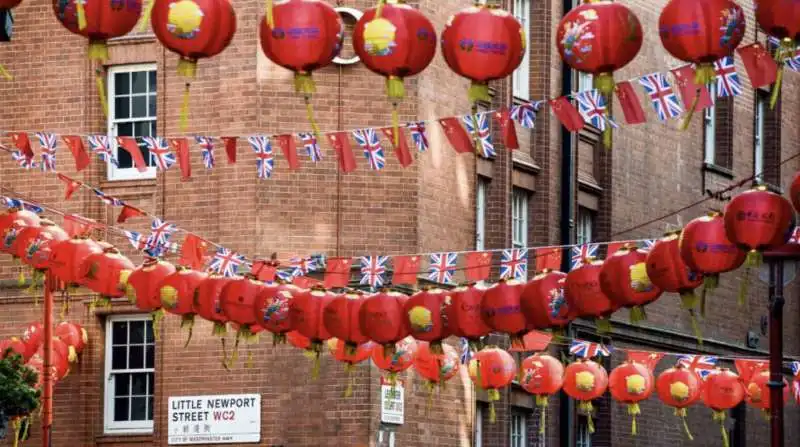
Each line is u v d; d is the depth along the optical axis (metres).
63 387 44.12
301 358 42.53
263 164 29.62
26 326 44.50
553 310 29.03
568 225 49.38
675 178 55.19
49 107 44.50
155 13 21.86
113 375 44.06
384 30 22.22
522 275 31.59
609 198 51.78
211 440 42.75
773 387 32.75
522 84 48.97
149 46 43.81
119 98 44.19
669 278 27.23
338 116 43.16
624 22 22.31
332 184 43.09
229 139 29.62
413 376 43.94
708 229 26.27
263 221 42.62
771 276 32.88
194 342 43.06
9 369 33.97
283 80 42.84
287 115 42.84
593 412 51.03
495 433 46.97
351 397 42.44
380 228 43.34
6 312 44.72
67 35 44.56
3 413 33.72
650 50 53.84
